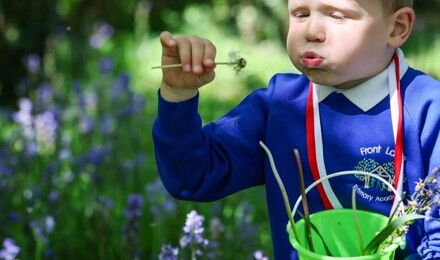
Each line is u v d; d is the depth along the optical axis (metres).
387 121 1.80
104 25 7.52
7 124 5.12
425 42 8.62
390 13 1.76
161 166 1.91
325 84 1.78
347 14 1.71
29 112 4.28
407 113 1.80
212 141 1.94
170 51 1.81
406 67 1.85
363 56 1.75
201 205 3.66
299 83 1.91
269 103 1.95
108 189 3.99
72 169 3.98
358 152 1.82
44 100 4.89
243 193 3.93
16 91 5.91
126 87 5.02
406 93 1.81
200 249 2.99
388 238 1.74
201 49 1.78
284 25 9.06
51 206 3.61
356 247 1.82
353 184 1.83
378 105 1.82
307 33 1.74
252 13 9.04
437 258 1.70
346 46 1.72
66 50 6.89
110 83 5.71
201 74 1.81
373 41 1.75
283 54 8.33
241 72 2.00
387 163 1.80
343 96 1.83
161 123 1.85
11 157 4.04
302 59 1.77
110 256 3.46
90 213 3.70
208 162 1.90
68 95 5.79
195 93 1.85
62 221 3.64
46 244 3.38
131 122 4.82
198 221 2.71
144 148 4.74
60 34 6.11
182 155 1.85
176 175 1.89
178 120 1.83
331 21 1.73
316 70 1.77
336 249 1.82
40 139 4.33
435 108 1.77
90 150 4.07
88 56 6.89
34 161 4.21
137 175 3.88
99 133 4.86
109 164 4.09
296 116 1.89
